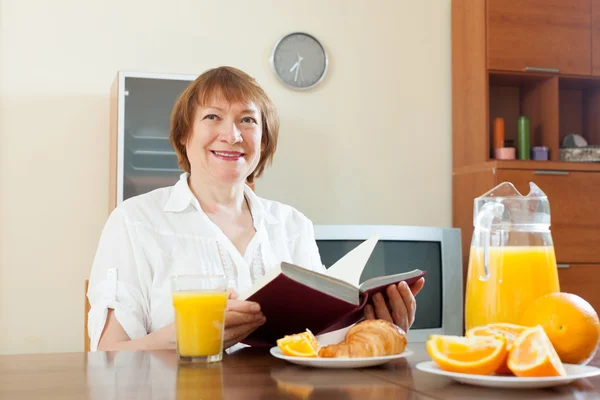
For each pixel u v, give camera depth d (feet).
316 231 9.55
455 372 2.75
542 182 11.34
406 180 12.27
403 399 2.42
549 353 2.60
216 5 11.56
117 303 5.02
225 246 5.47
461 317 10.21
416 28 12.47
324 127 11.96
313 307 3.57
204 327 3.33
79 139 10.98
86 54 11.06
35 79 10.89
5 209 10.70
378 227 9.78
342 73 12.09
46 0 10.96
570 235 11.39
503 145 11.93
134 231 5.35
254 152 5.66
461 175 12.13
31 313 10.71
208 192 5.70
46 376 2.95
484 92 11.53
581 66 12.01
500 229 3.59
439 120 12.48
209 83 5.57
